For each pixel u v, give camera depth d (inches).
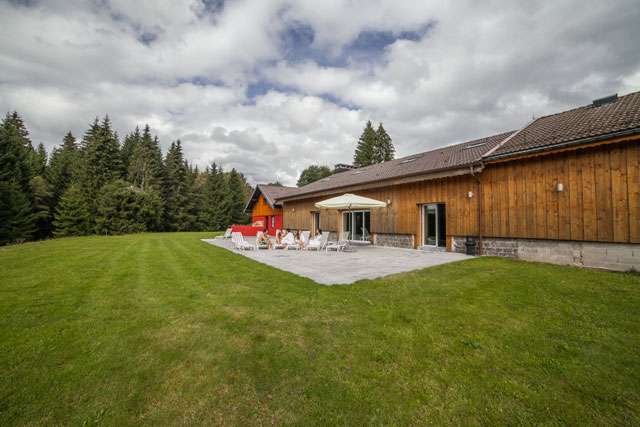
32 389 105.6
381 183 560.4
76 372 116.6
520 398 105.1
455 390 109.6
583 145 311.7
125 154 1861.5
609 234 301.9
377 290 227.8
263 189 1085.1
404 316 175.5
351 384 112.4
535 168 363.3
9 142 1109.7
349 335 151.6
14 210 1024.9
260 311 184.4
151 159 1710.1
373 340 146.5
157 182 1689.2
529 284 243.1
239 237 551.5
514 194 383.6
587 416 96.4
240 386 110.5
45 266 342.3
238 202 2044.8
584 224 320.5
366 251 493.4
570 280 254.4
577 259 327.6
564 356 132.7
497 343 144.2
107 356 129.5
